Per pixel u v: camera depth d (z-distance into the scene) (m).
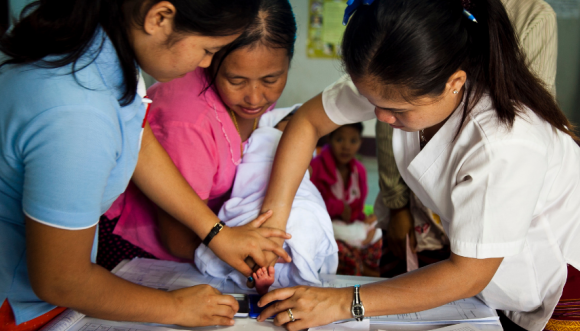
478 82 0.80
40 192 0.63
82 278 0.71
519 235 0.80
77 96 0.64
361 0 0.77
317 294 0.90
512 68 0.79
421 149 0.97
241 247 1.02
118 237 1.23
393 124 0.86
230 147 1.16
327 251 1.14
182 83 1.11
